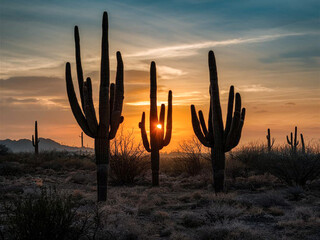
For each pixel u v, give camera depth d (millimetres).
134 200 13250
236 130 14148
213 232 7949
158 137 19172
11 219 7027
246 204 11633
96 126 12797
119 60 13406
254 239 7637
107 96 12836
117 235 7719
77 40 13695
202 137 15266
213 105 14750
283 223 8867
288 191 13953
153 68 19469
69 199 7547
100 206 11047
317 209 10797
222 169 14703
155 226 8984
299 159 16562
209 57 14836
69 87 12781
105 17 12898
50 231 6668
